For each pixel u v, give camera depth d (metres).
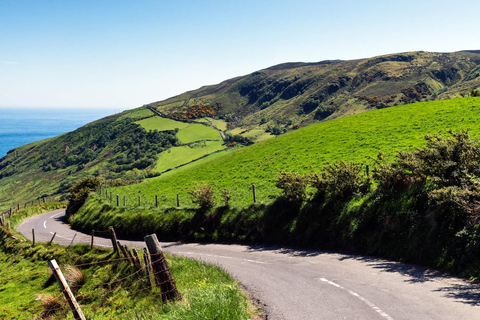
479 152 15.30
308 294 11.67
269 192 30.92
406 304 9.77
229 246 23.12
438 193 14.08
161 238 28.97
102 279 18.84
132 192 53.72
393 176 17.98
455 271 12.24
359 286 11.89
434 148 16.52
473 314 8.61
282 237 21.53
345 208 19.41
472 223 12.68
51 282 21.77
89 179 55.31
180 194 42.25
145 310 12.25
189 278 14.65
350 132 48.97
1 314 17.78
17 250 30.59
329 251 18.34
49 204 71.31
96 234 34.78
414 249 14.49
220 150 186.75
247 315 10.15
